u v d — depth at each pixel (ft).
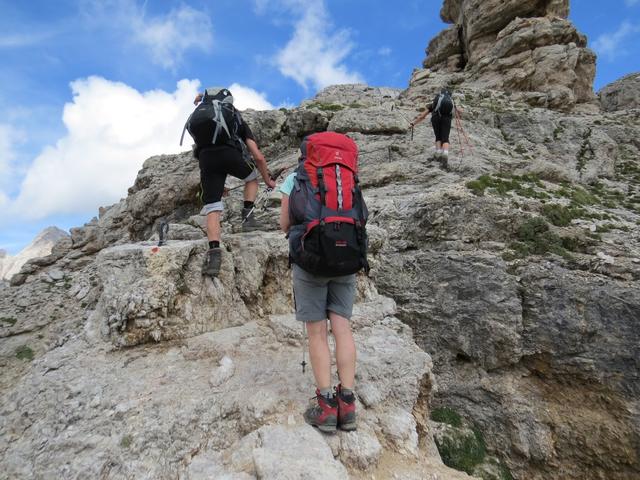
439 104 38.22
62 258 48.01
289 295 18.16
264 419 11.87
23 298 36.22
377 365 14.60
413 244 28.25
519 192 32.35
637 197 39.63
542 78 69.72
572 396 21.04
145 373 14.10
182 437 11.64
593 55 72.28
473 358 22.95
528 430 20.75
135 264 16.51
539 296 22.63
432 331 24.30
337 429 11.43
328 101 63.98
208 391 13.17
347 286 12.02
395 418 12.73
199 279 17.04
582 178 44.68
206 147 17.17
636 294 20.97
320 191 10.82
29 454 11.62
